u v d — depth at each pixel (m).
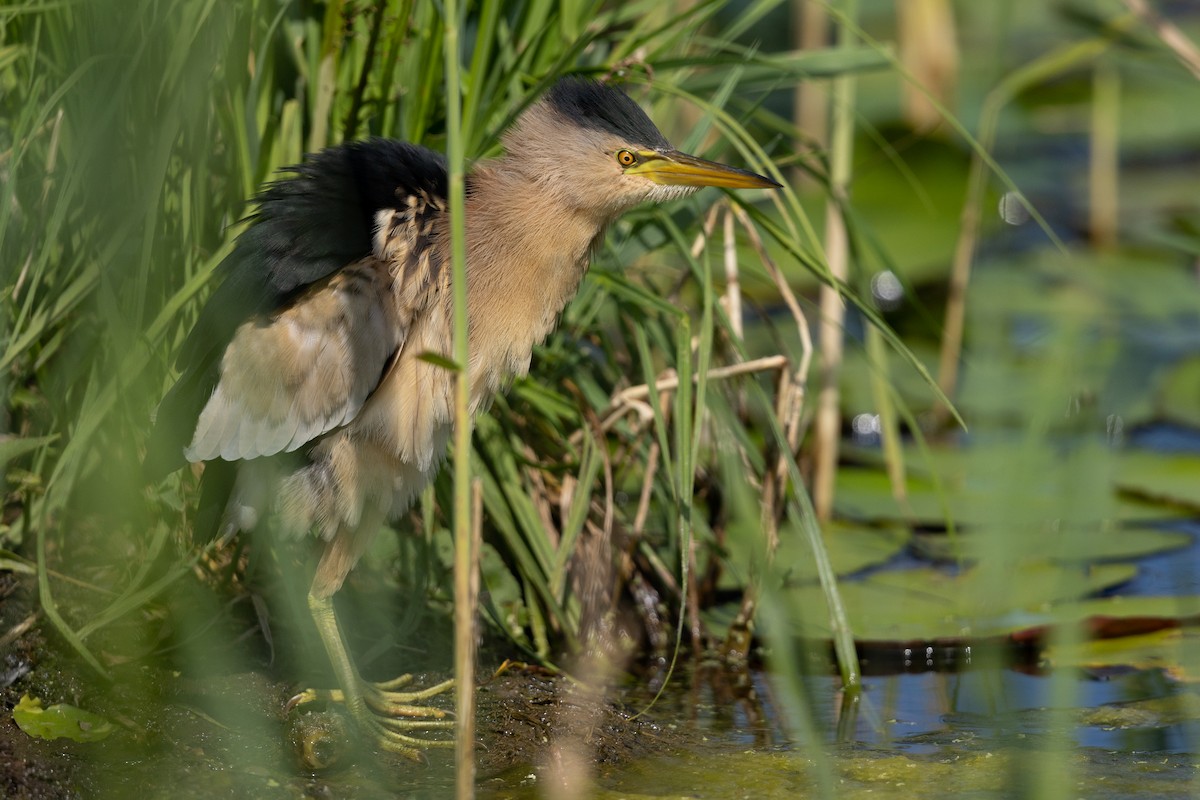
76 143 6.84
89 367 6.96
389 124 7.55
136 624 6.75
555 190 7.01
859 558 8.58
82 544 7.06
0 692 6.21
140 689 6.39
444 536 7.73
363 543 6.73
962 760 6.39
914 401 10.79
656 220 7.67
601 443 7.52
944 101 13.38
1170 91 15.73
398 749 6.38
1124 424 10.23
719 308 7.42
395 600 7.59
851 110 8.41
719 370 7.64
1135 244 13.08
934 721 6.89
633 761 6.39
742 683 7.38
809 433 9.74
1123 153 15.37
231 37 6.92
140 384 6.67
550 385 7.80
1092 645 7.64
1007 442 9.74
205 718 6.31
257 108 7.30
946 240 12.60
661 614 7.89
